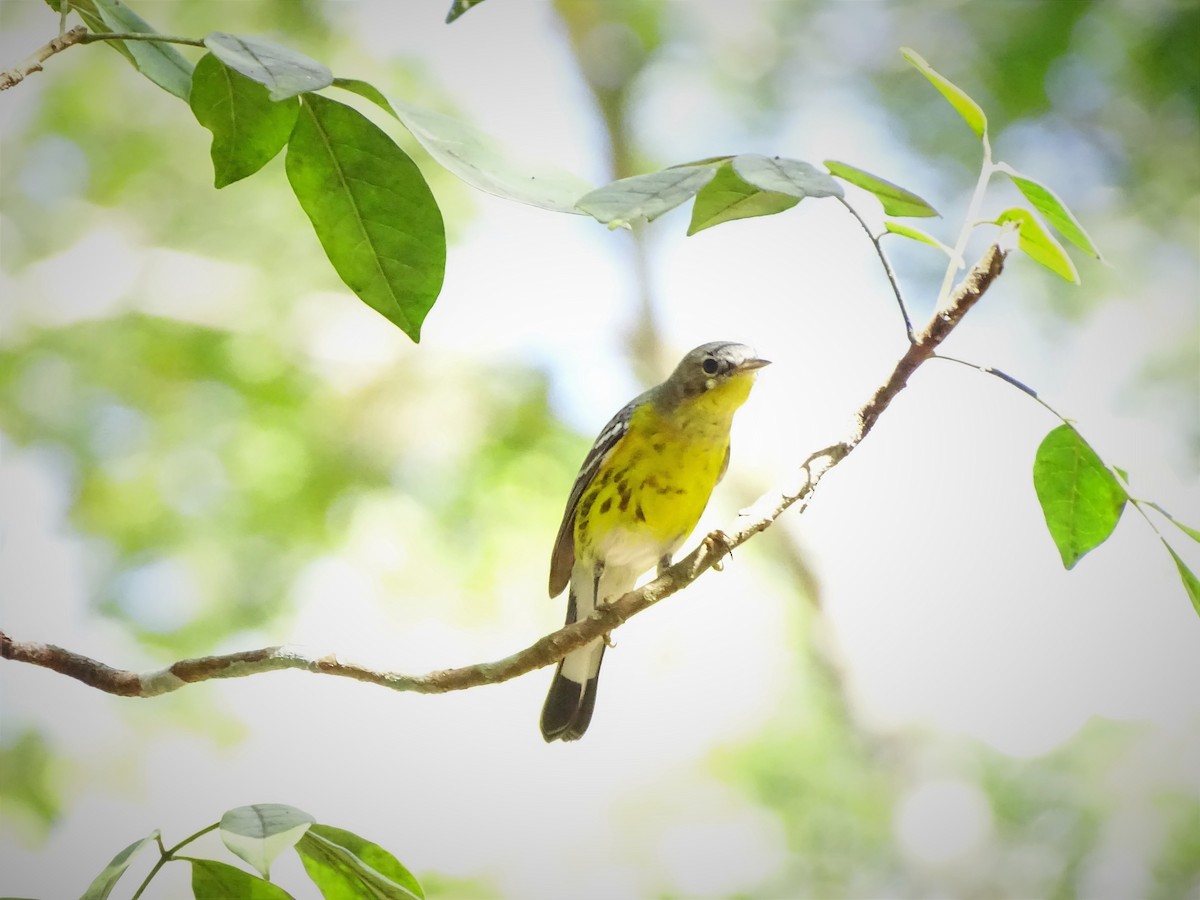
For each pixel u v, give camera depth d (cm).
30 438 1446
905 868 1327
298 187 399
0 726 1356
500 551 1423
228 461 1438
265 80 337
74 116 1559
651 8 1658
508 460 1470
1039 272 1484
